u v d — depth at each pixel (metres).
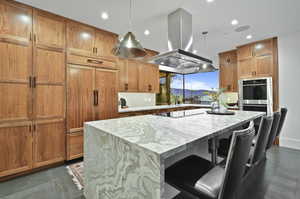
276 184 1.96
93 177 1.52
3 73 2.04
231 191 0.92
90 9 2.38
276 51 3.52
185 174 1.16
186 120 1.91
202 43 3.92
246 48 3.96
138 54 2.16
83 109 2.79
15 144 2.13
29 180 2.10
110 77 3.21
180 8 2.38
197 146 1.78
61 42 2.56
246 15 2.59
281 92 3.46
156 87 4.82
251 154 1.77
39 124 2.33
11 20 2.11
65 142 2.60
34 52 2.29
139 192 0.92
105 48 3.13
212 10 2.42
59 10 2.40
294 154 2.96
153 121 1.85
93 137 1.53
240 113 2.58
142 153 0.90
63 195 1.79
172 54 2.34
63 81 2.58
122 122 1.78
